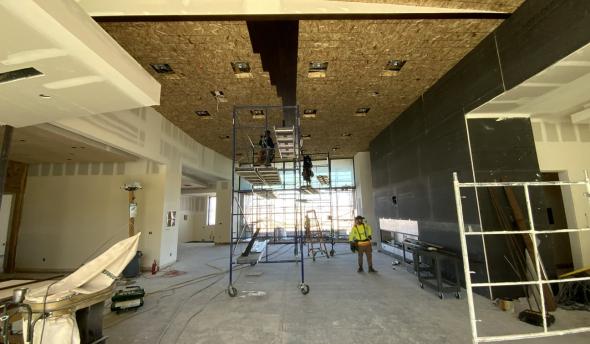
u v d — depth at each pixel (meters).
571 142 5.15
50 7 1.69
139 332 3.16
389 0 3.19
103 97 2.82
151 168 7.30
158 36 3.77
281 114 6.99
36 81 2.43
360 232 6.20
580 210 4.99
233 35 3.80
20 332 2.38
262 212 13.46
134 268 6.02
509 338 2.00
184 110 6.64
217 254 9.56
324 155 12.47
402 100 6.20
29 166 7.57
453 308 3.75
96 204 7.27
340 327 3.21
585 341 2.76
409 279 5.39
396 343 2.80
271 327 3.25
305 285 4.56
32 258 7.14
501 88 3.66
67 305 1.98
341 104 6.38
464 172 4.49
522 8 3.29
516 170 4.34
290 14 3.39
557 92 3.63
